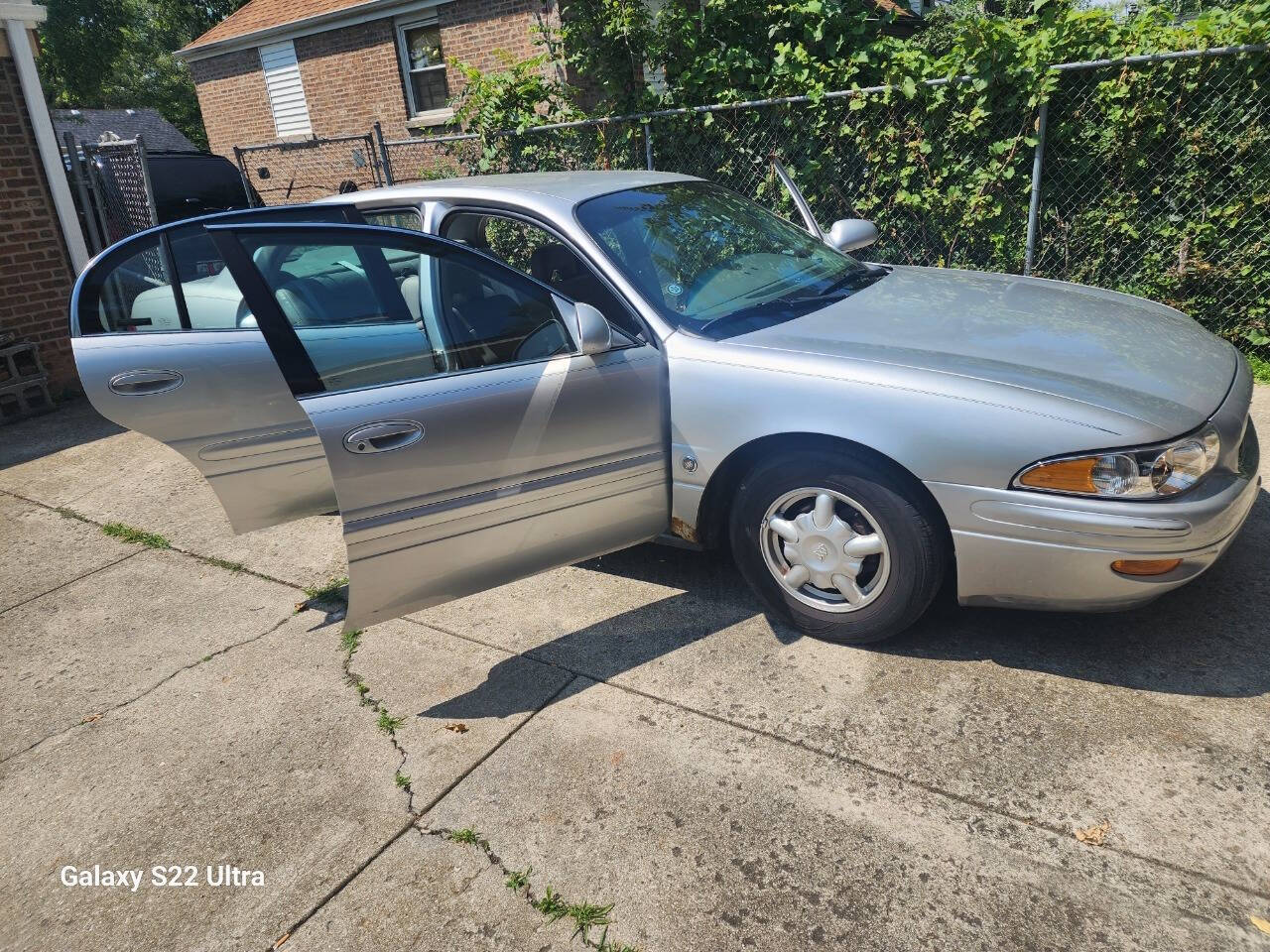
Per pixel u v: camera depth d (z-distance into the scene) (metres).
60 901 2.36
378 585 2.87
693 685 2.96
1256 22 4.92
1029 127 5.76
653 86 7.82
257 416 3.57
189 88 33.47
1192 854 2.14
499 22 12.02
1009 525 2.59
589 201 3.55
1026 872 2.14
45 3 29.36
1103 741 2.52
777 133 6.81
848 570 2.93
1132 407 2.53
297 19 14.27
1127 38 5.36
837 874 2.19
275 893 2.31
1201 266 5.48
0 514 5.23
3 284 7.37
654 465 3.17
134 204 8.98
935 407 2.64
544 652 3.25
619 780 2.57
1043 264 6.06
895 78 6.07
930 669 2.91
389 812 2.55
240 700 3.17
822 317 3.24
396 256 3.11
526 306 3.02
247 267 3.07
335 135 14.97
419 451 2.79
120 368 3.38
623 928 2.10
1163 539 2.46
